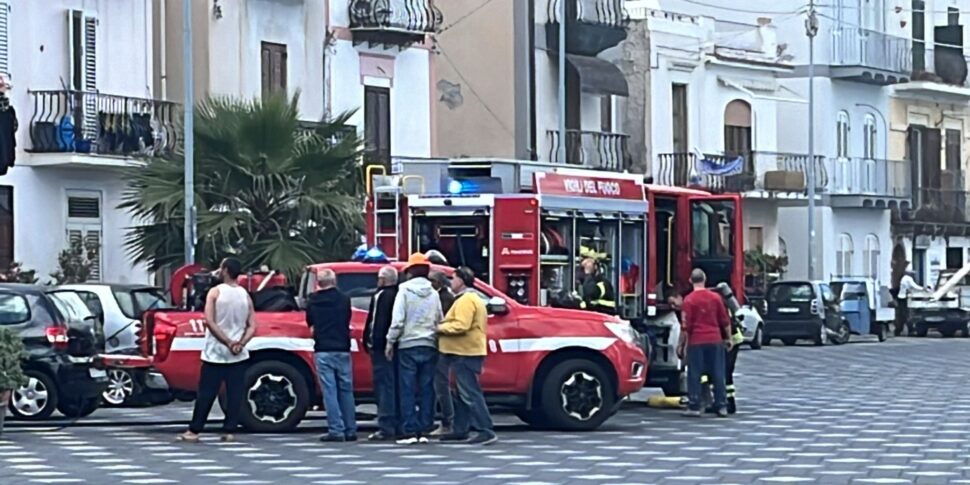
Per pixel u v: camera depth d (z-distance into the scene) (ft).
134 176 110.11
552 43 164.55
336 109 141.79
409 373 71.26
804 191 195.42
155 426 79.56
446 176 88.63
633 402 93.76
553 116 165.58
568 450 68.74
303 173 106.93
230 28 131.75
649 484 57.98
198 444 70.85
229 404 72.18
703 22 187.52
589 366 76.74
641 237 93.91
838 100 205.46
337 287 75.15
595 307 87.92
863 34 205.77
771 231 197.98
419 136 151.33
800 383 108.47
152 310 77.61
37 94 118.21
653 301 93.76
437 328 71.46
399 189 87.86
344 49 143.13
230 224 104.12
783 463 64.13
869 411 87.10
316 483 58.34
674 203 97.66
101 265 123.44
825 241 200.64
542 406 76.43
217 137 106.22
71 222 121.39
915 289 189.47
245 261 103.65
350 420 72.13
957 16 224.74
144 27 127.03
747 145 192.95
